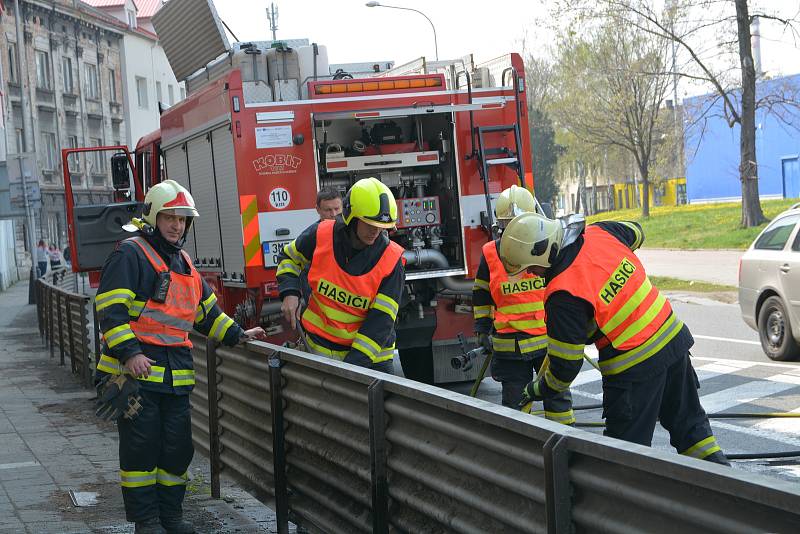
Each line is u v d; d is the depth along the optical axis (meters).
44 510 6.25
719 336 14.59
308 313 6.07
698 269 27.16
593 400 9.96
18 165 28.55
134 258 5.34
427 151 10.30
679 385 4.91
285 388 5.37
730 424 8.39
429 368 10.83
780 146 50.50
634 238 5.01
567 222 4.82
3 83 46.69
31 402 11.26
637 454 2.62
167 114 12.48
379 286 5.81
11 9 48.94
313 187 9.90
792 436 7.82
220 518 6.05
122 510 6.21
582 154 63.31
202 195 11.09
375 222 5.59
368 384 4.28
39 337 20.25
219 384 6.57
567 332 4.68
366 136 10.43
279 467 5.46
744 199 36.72
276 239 9.81
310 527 5.16
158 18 13.02
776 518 2.26
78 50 55.50
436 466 3.85
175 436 5.49
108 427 9.39
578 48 48.31
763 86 48.47
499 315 7.14
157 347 5.41
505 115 10.31
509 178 10.38
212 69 11.66
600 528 2.87
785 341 11.70
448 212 10.47
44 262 42.62
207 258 11.09
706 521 2.46
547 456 3.02
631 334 4.75
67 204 14.33
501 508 3.40
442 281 10.30
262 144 9.81
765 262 12.09
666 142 53.84
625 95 49.25
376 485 4.27
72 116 54.56
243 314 10.20
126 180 14.84
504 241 4.73
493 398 10.41
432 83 10.17
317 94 9.92
